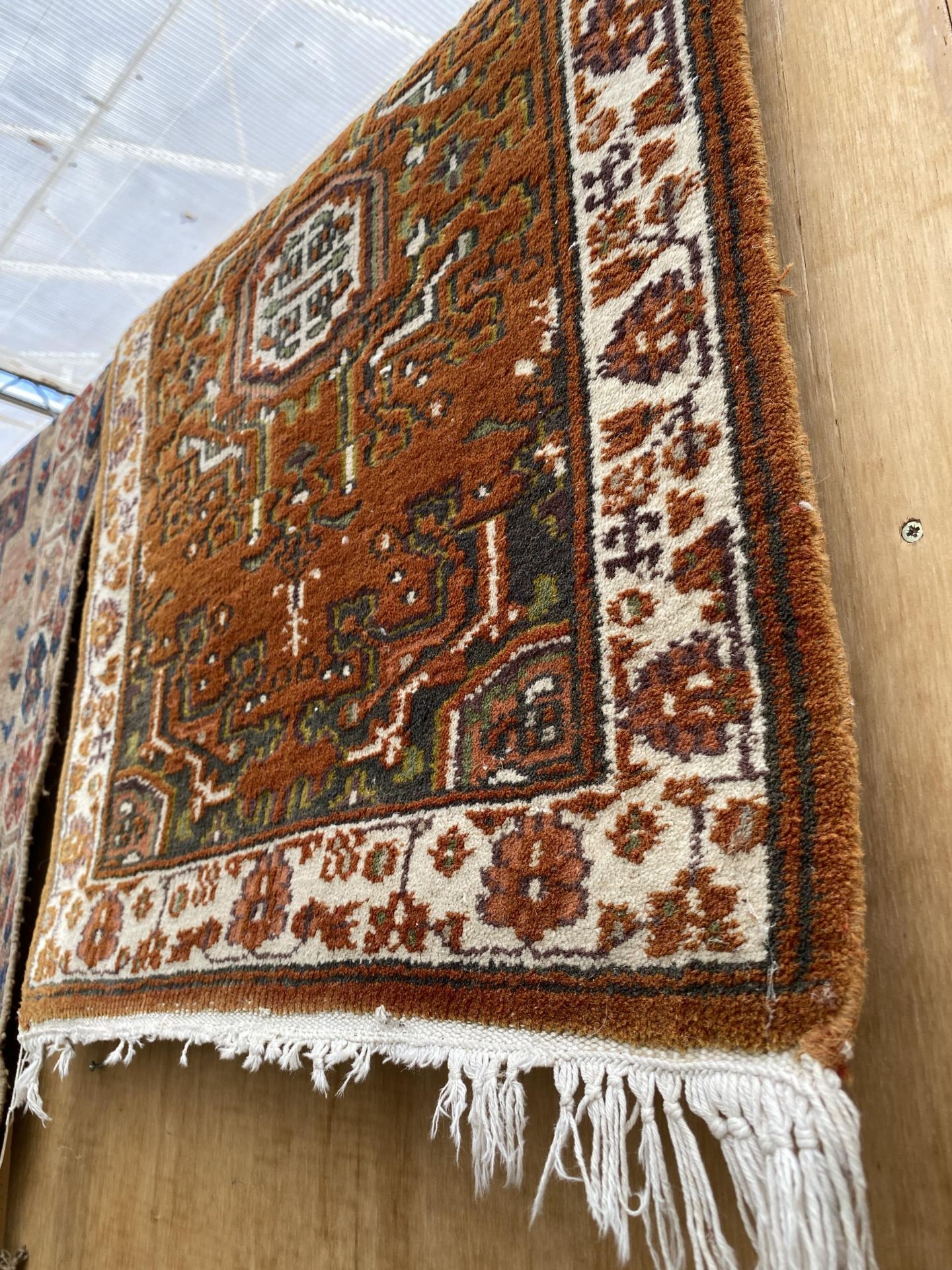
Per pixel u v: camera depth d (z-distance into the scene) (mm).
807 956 601
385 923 856
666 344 827
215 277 1552
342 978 871
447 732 890
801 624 675
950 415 739
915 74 835
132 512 1542
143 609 1420
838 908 599
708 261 818
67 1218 1300
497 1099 711
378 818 917
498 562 906
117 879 1240
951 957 638
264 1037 921
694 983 643
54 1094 1408
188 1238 1110
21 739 1688
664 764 716
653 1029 649
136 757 1312
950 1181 606
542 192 1000
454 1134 750
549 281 955
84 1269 1235
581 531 839
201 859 1120
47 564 1814
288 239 1400
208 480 1381
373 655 1006
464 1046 751
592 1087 664
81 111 1974
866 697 727
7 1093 1437
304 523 1167
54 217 2271
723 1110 595
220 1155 1113
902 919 667
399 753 930
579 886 730
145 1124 1230
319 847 963
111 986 1157
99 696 1443
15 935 1471
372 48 1809
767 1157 564
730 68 858
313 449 1197
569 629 820
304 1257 981
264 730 1113
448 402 1023
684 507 769
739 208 811
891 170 831
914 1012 646
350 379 1177
